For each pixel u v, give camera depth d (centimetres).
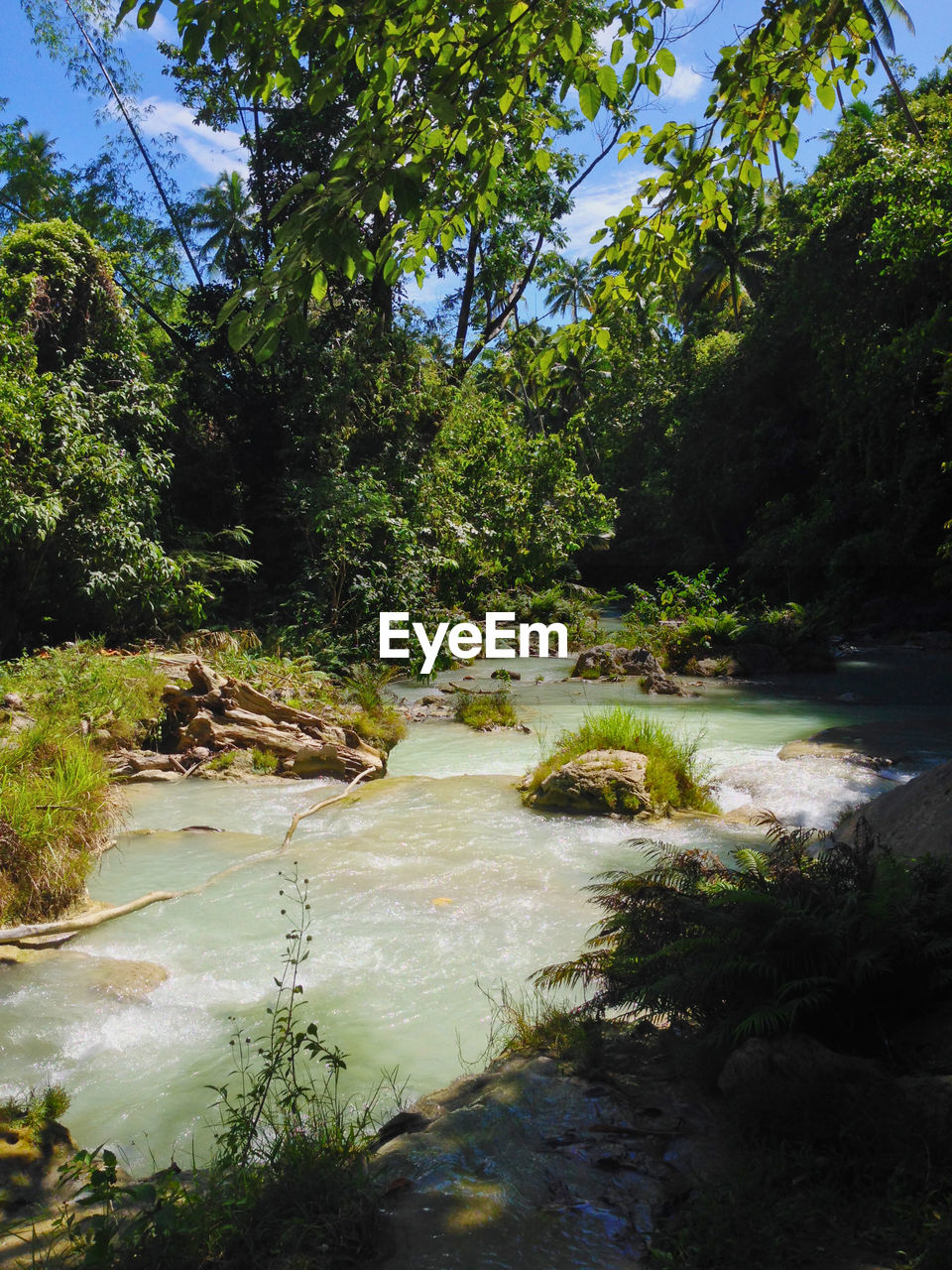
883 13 2812
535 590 2850
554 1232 271
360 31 342
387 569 2092
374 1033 465
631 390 4975
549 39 368
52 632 1564
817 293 2789
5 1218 328
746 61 416
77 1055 450
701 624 2123
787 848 471
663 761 932
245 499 2269
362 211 315
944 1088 311
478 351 2838
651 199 468
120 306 1911
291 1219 273
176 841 796
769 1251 253
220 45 330
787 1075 325
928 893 409
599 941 467
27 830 661
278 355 2222
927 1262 242
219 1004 501
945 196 2234
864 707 1528
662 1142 318
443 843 767
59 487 1505
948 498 2617
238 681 1148
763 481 3547
